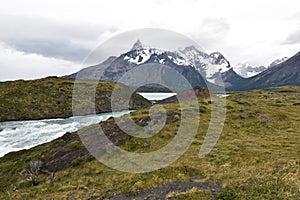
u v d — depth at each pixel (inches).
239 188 772.0
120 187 974.4
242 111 2214.6
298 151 1282.0
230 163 1106.1
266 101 3570.4
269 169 964.0
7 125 3661.4
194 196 762.2
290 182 782.5
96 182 1136.8
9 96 4862.2
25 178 1441.9
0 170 1722.4
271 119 2073.1
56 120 4092.0
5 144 2507.4
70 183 1207.6
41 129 3186.5
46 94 5108.3
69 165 1428.4
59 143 1801.2
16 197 1144.2
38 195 1120.2
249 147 1363.2
